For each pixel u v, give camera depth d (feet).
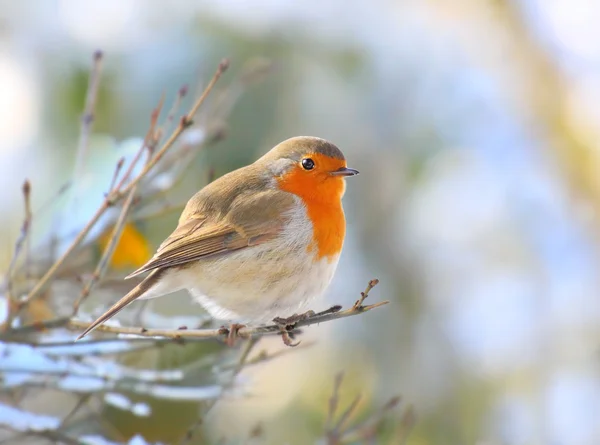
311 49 39.78
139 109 37.88
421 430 40.14
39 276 32.42
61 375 26.50
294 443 40.57
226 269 27.53
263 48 38.88
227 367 28.02
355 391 40.83
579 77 49.47
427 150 42.37
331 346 41.47
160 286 27.58
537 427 42.37
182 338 26.23
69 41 39.50
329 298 40.98
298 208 28.22
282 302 27.91
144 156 33.76
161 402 37.19
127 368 29.73
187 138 33.55
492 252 45.83
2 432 32.94
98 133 38.19
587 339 44.70
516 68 48.62
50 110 39.47
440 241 43.52
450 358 41.45
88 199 33.30
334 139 40.70
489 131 46.85
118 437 30.81
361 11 41.73
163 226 37.73
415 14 44.39
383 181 41.70
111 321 27.76
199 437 37.70
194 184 38.32
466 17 46.78
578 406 43.09
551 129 48.55
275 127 38.83
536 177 47.62
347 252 41.24
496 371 42.91
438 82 43.32
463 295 43.52
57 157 39.52
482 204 46.19
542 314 44.91
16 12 39.99
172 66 38.06
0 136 39.99
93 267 33.45
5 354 26.20
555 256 46.55
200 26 38.55
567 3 50.39
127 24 39.22
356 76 40.83
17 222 39.99
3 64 40.04
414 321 41.45
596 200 47.88
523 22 48.42
